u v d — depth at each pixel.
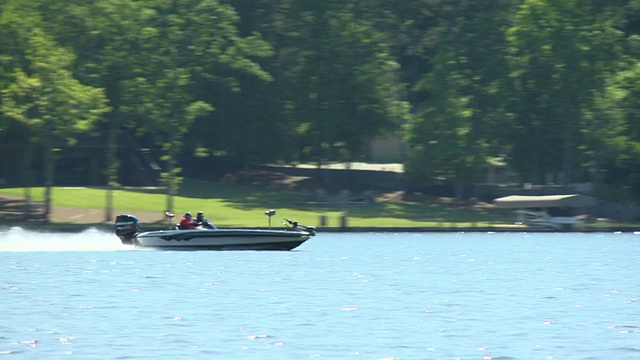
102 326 140.62
